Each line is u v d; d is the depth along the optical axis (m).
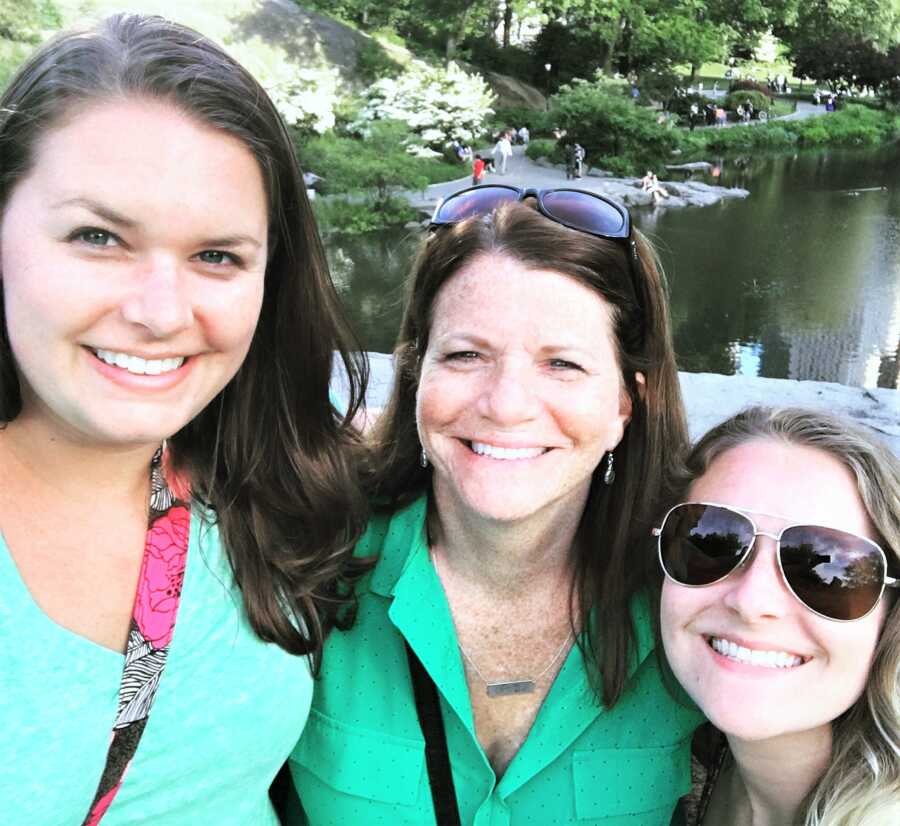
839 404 2.25
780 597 0.56
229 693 0.55
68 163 0.43
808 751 0.59
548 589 0.67
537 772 0.66
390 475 0.71
